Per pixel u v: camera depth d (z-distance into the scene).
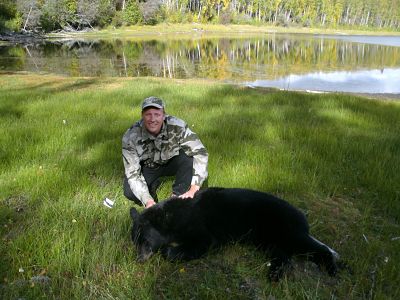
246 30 54.75
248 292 2.14
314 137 4.53
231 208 2.50
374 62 18.08
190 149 2.87
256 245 2.51
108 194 3.20
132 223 2.73
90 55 19.72
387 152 4.06
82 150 4.21
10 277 2.19
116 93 7.55
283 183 3.32
